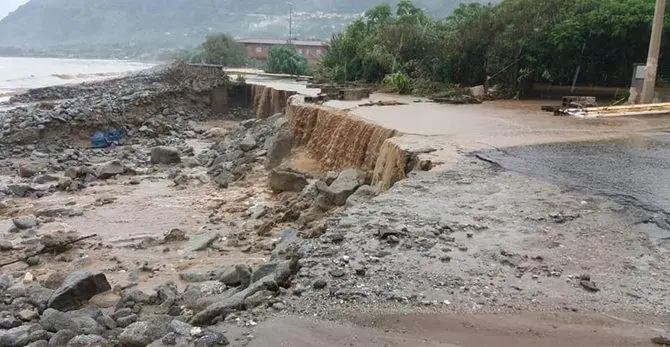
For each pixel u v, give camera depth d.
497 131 15.67
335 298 6.33
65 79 64.75
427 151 12.87
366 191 13.00
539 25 25.44
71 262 13.52
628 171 11.23
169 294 10.05
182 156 26.80
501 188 10.08
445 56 29.58
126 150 28.58
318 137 20.98
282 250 9.60
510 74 26.16
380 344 5.48
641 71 21.19
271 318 6.00
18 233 16.00
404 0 37.06
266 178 21.08
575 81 25.83
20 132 28.45
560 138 14.70
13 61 128.25
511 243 7.67
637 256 7.27
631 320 5.84
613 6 24.06
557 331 5.65
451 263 7.08
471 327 5.73
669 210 8.83
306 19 178.88
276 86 36.47
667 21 22.41
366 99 25.16
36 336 7.62
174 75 43.94
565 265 7.03
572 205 9.12
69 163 25.70
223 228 15.98
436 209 8.99
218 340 5.55
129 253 14.10
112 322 8.50
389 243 7.65
